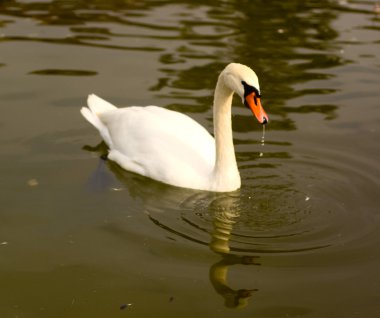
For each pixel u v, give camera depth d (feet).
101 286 27.78
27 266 28.96
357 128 42.16
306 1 68.13
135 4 65.00
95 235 31.27
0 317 25.89
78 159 38.60
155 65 50.31
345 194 35.04
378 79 49.14
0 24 57.72
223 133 35.12
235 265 29.04
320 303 26.76
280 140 40.78
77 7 63.57
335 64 51.62
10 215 32.68
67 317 25.95
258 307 26.53
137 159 37.65
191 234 31.35
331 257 29.60
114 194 35.17
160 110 39.75
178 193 35.58
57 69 49.26
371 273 28.58
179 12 62.90
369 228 31.86
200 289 27.58
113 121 40.29
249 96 32.19
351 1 68.33
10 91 45.47
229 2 66.74
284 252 29.91
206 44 54.70
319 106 44.96
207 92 46.37
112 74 48.70
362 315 26.07
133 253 29.89
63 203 33.99
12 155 38.19
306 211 33.35
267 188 35.65
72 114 43.21
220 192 35.47
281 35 57.47
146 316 26.02
